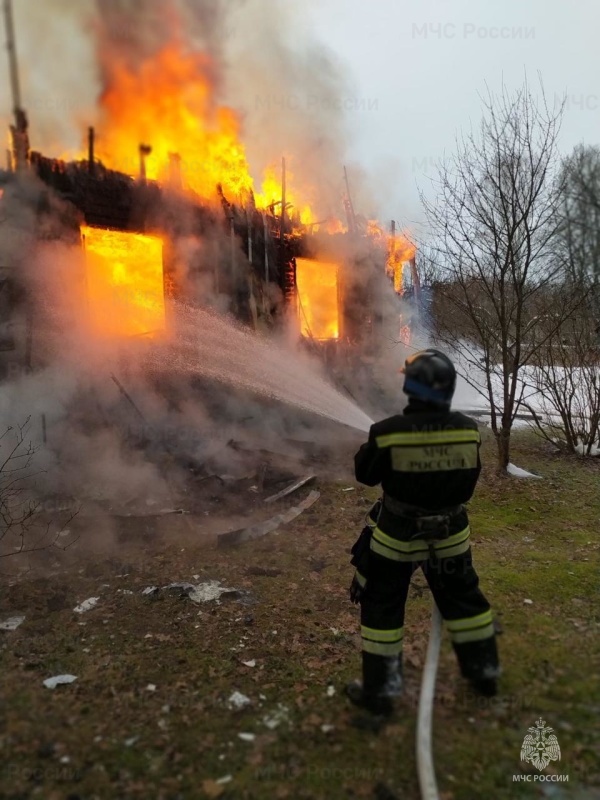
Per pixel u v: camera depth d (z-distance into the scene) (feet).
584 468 22.13
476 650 7.83
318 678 8.92
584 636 9.78
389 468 7.79
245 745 7.32
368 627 7.86
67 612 11.27
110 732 7.58
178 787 6.57
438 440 7.68
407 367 8.09
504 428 21.22
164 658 9.55
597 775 6.63
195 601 11.66
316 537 15.34
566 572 12.59
